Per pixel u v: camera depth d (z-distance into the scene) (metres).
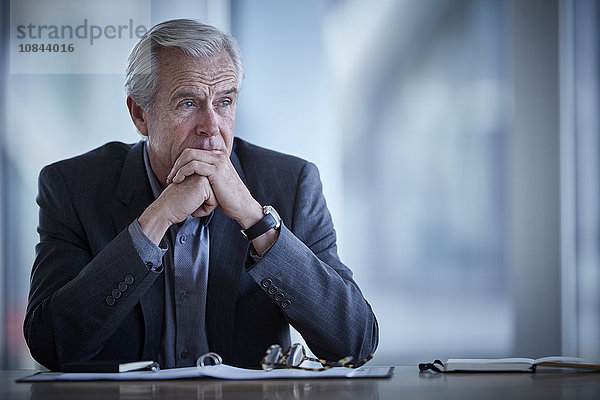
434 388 2.12
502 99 6.38
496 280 6.38
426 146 6.40
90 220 3.28
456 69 6.39
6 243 6.28
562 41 6.34
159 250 2.85
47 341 2.89
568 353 6.35
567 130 6.36
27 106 6.26
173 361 3.15
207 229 3.23
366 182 6.40
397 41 6.40
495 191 6.38
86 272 2.83
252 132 6.38
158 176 3.31
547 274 6.36
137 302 3.13
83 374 2.44
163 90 3.12
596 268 6.37
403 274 6.40
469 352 6.38
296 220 3.34
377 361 6.39
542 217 6.36
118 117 6.24
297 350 2.58
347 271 3.33
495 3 6.36
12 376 2.59
